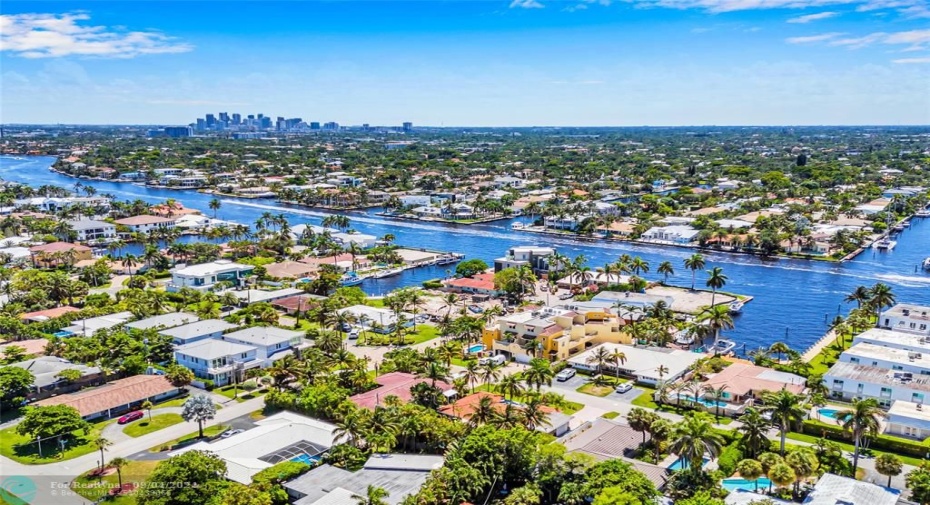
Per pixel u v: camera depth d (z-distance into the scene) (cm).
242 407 17100
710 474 12481
